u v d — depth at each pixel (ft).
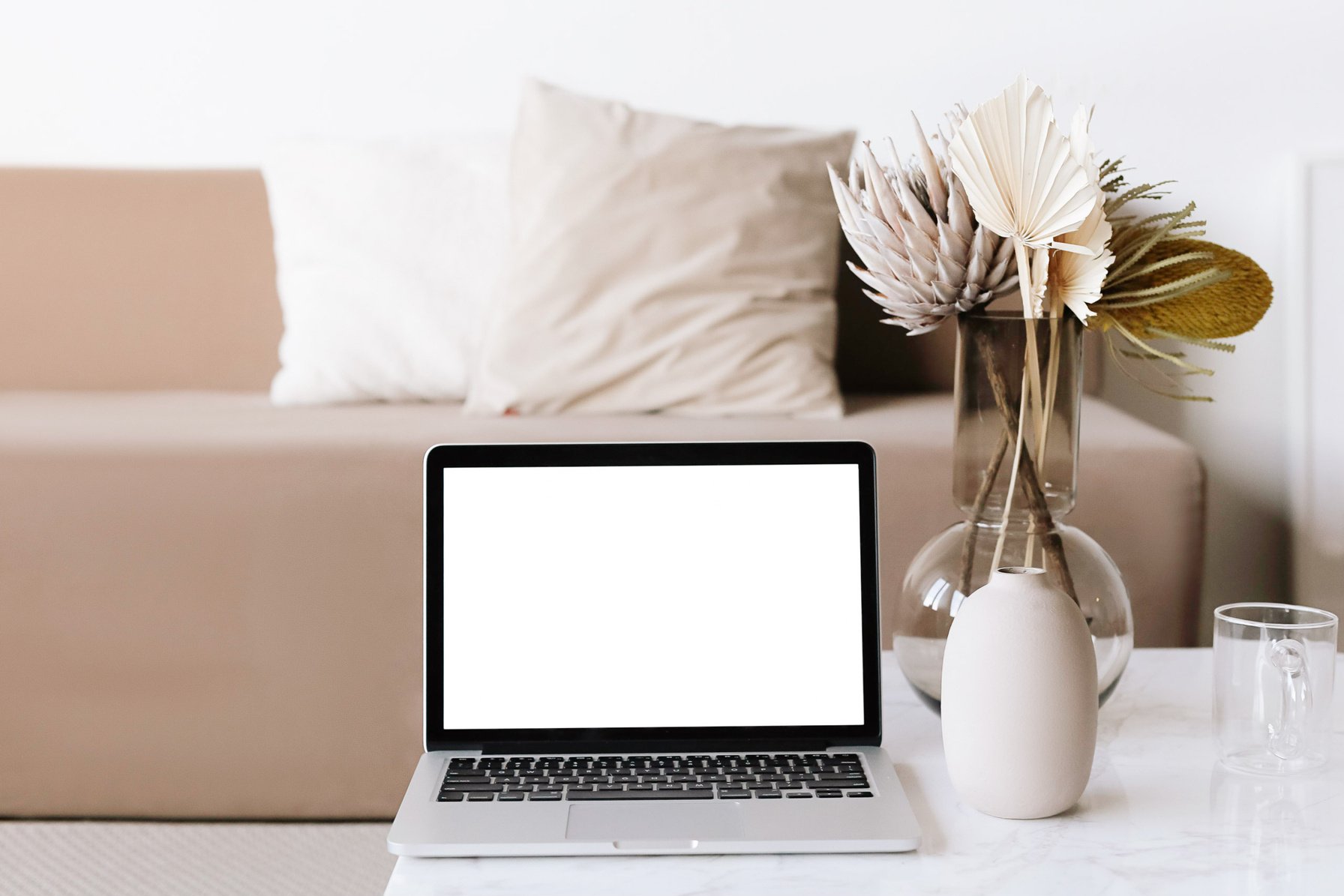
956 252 2.49
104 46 6.82
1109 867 2.07
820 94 6.65
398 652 4.51
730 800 2.33
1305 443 6.26
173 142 6.87
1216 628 2.53
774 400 5.22
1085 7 6.41
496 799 2.34
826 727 2.63
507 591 2.69
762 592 2.69
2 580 4.52
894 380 6.25
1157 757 2.58
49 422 4.95
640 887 2.02
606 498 2.72
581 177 5.52
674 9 6.65
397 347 5.93
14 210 6.65
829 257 5.57
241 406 5.80
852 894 1.99
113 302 6.66
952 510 4.50
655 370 5.28
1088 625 2.27
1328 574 6.25
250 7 6.76
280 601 4.50
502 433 4.76
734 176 5.52
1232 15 6.31
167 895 4.11
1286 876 2.03
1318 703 2.47
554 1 6.69
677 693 2.65
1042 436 2.60
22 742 4.58
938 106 6.59
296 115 6.83
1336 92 6.29
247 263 6.65
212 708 4.55
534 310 5.38
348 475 4.47
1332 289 6.25
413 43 6.75
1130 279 2.61
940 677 2.71
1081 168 2.28
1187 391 6.40
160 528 4.49
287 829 4.61
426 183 6.13
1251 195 6.40
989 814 2.29
